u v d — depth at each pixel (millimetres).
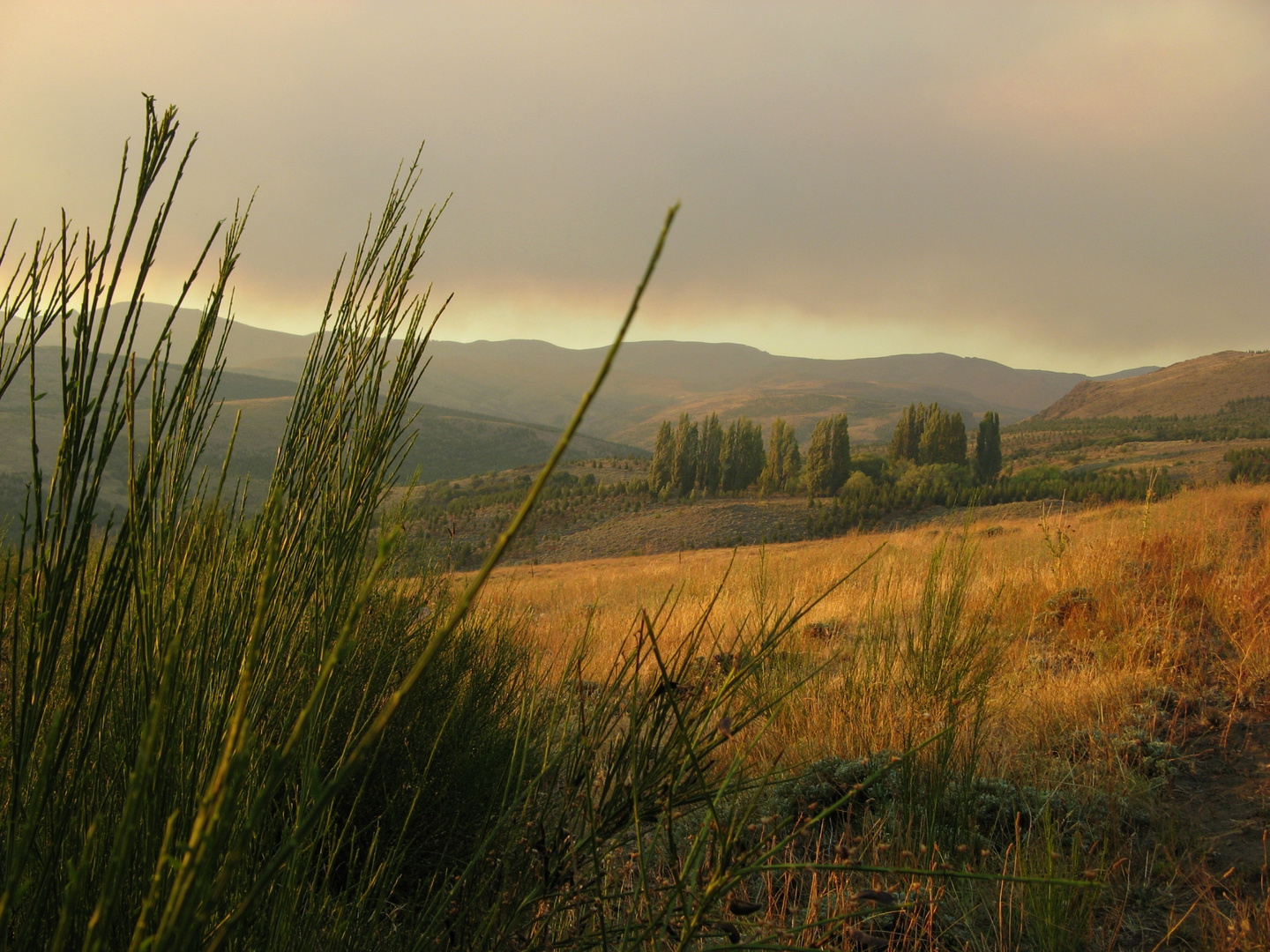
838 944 1856
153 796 991
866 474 62125
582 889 1346
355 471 1476
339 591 1412
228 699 1167
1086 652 4547
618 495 69750
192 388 1309
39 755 1104
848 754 3139
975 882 2393
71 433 978
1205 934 2109
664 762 1368
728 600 5582
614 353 339
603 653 4047
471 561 29719
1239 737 3330
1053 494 44531
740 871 1053
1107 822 2768
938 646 3521
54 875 1019
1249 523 7938
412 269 1622
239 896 1146
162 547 1203
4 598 990
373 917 1446
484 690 2953
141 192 1004
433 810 2254
